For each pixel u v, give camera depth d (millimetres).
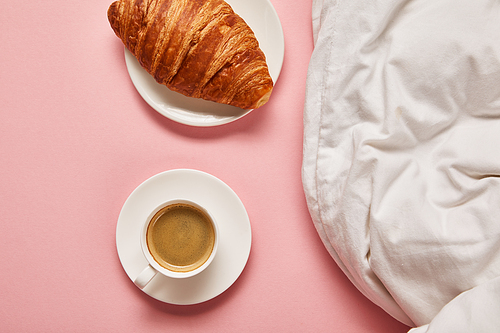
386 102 500
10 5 558
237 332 553
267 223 555
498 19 492
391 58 500
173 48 497
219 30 501
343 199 505
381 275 500
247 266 554
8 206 559
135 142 557
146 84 537
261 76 508
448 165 495
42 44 558
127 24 502
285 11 559
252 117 555
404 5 511
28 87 558
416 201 493
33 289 557
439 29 496
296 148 555
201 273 530
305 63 557
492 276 471
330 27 516
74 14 557
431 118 498
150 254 507
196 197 533
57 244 558
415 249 487
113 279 556
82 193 558
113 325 554
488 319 449
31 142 558
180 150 555
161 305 554
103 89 557
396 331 550
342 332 553
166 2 499
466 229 480
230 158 555
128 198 527
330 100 515
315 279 555
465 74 492
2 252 557
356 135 507
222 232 533
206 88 515
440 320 464
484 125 500
